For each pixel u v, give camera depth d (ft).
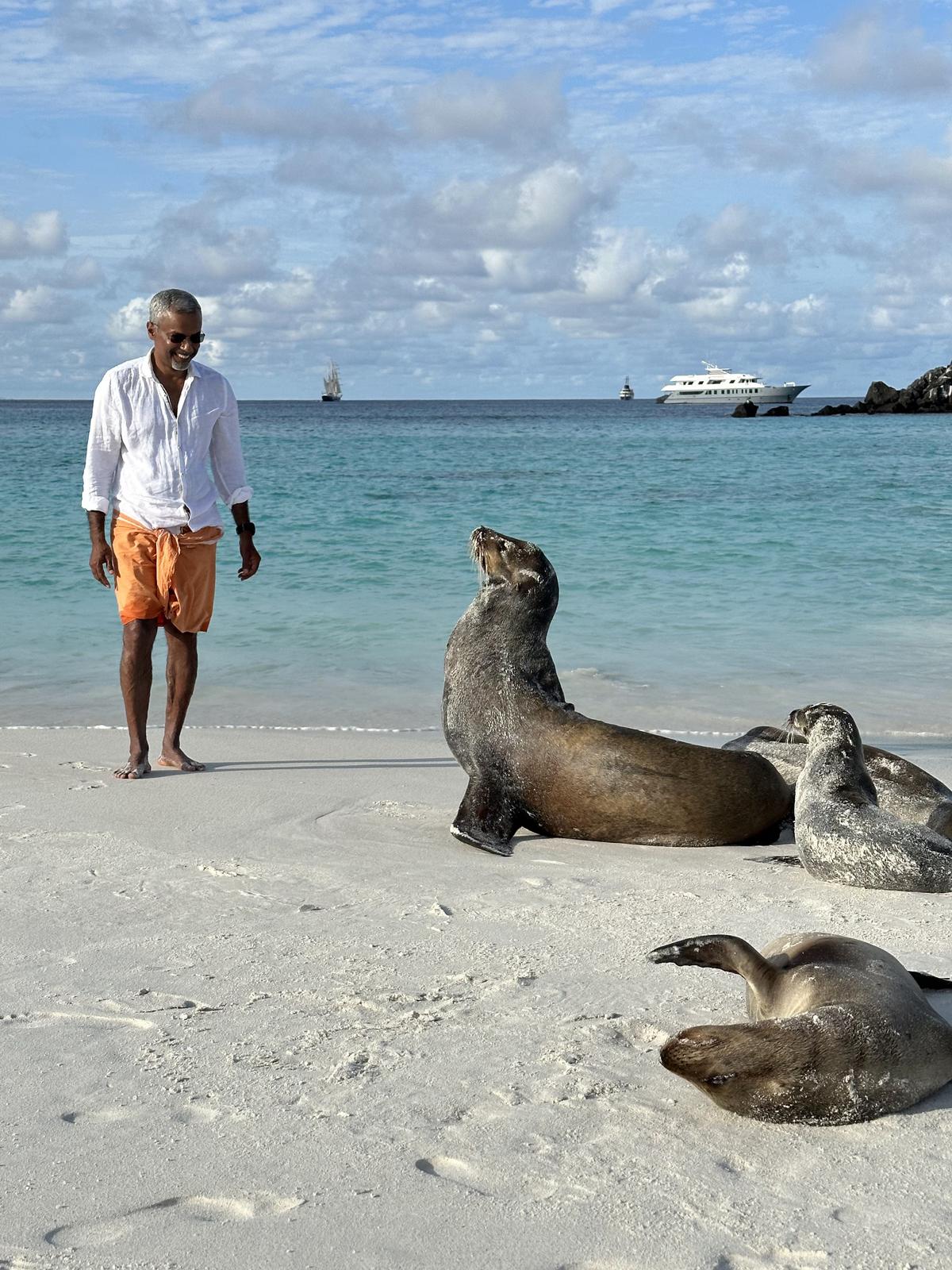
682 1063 9.83
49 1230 8.10
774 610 45.42
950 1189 8.74
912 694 32.14
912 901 16.02
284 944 13.78
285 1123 9.61
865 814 17.07
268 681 33.88
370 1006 11.96
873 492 96.27
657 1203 8.52
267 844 18.33
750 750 21.99
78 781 22.07
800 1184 8.79
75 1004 11.99
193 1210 8.38
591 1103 10.00
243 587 50.55
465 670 20.59
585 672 34.91
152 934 14.08
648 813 19.40
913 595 48.44
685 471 125.39
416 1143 9.32
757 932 14.42
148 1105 9.90
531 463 139.95
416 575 53.26
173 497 22.62
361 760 24.82
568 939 14.05
